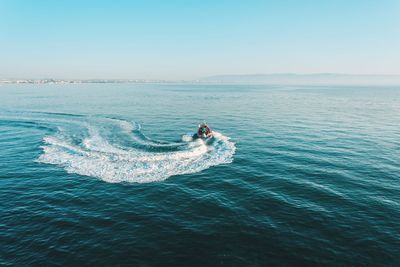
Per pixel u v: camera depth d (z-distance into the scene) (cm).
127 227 1378
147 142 2750
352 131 3644
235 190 1773
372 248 1196
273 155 2509
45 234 1329
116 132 3288
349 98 9669
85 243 1258
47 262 1143
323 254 1162
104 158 2281
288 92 13975
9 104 6550
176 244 1241
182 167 2131
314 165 2242
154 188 1795
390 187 1805
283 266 1101
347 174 2039
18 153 2594
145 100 8375
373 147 2806
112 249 1214
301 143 2967
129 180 1909
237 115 5169
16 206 1603
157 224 1398
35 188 1830
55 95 9950
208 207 1562
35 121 4206
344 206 1554
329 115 5209
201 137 3045
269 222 1399
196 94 11894
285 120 4572
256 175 2022
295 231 1320
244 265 1107
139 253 1187
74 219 1457
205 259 1144
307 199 1645
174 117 4809
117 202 1628
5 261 1149
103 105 6638
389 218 1426
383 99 9212
